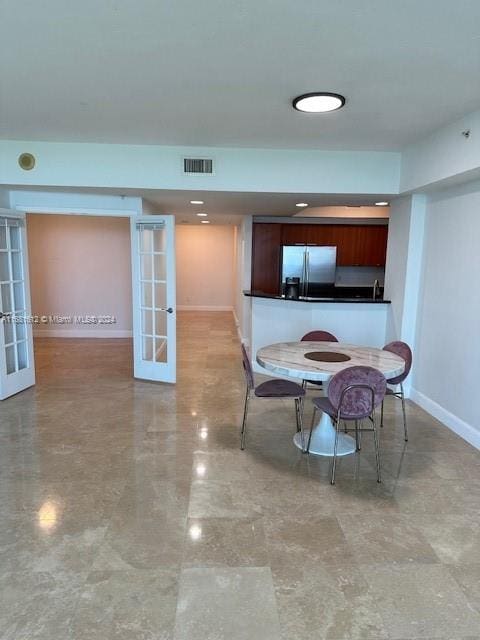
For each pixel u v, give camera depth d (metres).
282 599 1.86
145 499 2.60
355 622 1.74
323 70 2.29
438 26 1.84
